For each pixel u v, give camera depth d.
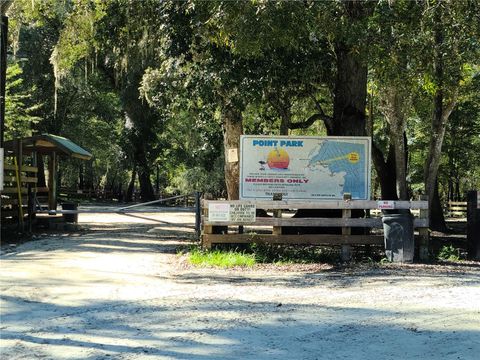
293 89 17.64
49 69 33.72
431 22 12.51
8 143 16.30
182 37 14.34
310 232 14.59
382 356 5.54
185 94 16.58
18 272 10.00
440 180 39.97
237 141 17.95
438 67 13.63
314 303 7.86
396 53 12.63
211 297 8.27
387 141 28.17
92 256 12.09
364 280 9.78
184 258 11.92
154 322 6.80
